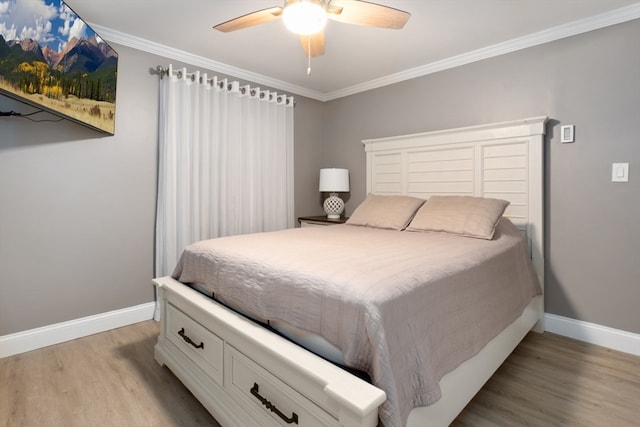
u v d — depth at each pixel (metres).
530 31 2.53
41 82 1.81
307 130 4.03
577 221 2.44
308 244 1.98
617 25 2.25
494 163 2.76
